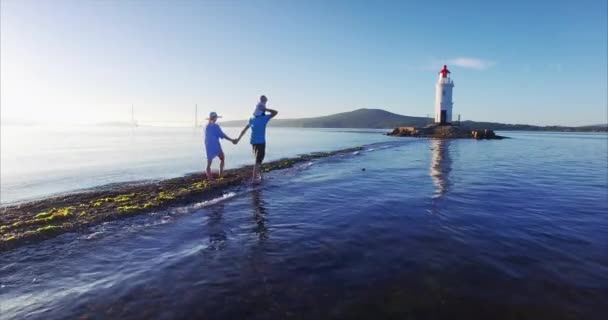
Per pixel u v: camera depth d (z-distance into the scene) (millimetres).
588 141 62844
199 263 5312
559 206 9062
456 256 5477
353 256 5516
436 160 21875
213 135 12945
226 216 8109
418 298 4145
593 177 14758
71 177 18953
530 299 4105
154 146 49219
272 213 8367
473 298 4137
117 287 4555
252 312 3865
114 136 98438
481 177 14359
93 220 7801
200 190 10977
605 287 4402
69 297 4324
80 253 5848
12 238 6449
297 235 6641
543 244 6062
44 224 7699
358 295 4227
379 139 64938
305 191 11180
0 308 4098
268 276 4793
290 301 4094
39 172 21281
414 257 5445
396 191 11141
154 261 5434
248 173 15438
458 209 8680
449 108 77438
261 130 12859
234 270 5020
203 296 4246
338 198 10078
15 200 13008
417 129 79438
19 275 5012
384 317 3744
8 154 34781
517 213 8289
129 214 8375
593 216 8023
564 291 4305
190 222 7633
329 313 3826
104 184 16391
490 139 64625
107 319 3803
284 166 18312
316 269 5016
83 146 49688
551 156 26641
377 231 6848
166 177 18344
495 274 4797
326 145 45812
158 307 4016
